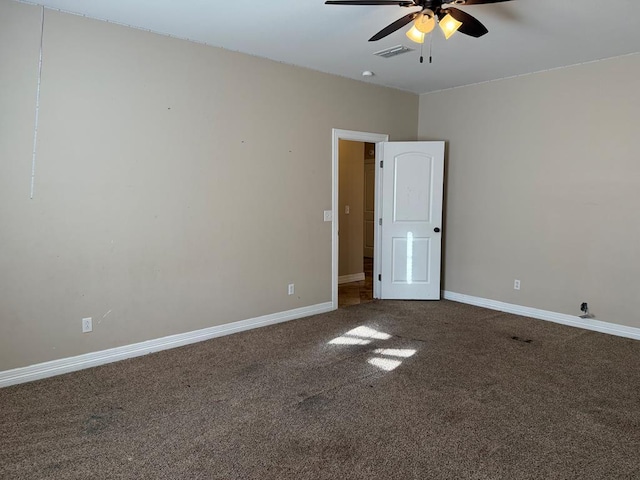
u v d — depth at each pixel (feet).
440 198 17.80
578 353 12.14
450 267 18.43
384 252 18.11
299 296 15.51
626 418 8.61
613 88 13.57
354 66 14.84
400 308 16.89
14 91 9.72
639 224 13.26
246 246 13.92
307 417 8.57
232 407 8.96
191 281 12.76
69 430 8.07
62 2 9.77
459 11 8.49
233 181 13.47
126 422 8.36
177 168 12.28
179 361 11.45
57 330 10.58
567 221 14.80
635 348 12.57
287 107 14.62
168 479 6.71
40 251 10.24
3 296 9.85
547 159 15.19
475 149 17.25
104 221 11.11
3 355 9.91
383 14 10.48
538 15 10.36
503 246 16.58
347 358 11.66
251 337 13.39
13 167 9.80
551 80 14.93
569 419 8.55
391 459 7.23
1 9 9.48
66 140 10.44
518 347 12.59
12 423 8.30
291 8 10.12
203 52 12.57
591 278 14.33
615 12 10.17
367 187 29.84
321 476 6.78
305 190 15.37
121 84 11.19
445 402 9.20
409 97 18.69
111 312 11.37
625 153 13.44
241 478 6.73
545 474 6.86
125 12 10.35
